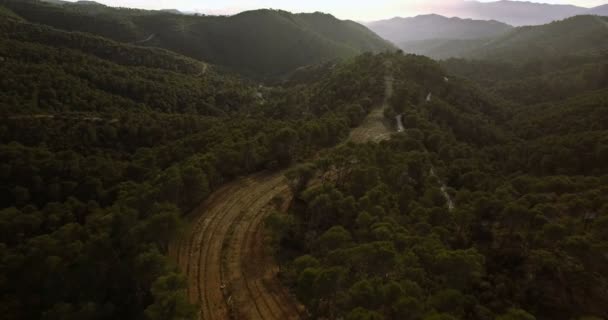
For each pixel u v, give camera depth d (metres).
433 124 102.62
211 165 59.56
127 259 37.28
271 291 40.06
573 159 83.50
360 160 59.38
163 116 133.75
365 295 28.03
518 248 45.22
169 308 29.58
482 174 72.81
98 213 47.06
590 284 37.09
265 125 92.00
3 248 39.25
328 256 34.66
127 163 82.38
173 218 40.78
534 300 37.56
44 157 82.44
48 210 58.28
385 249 32.22
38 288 34.06
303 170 56.97
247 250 47.25
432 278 35.00
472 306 34.53
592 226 44.09
